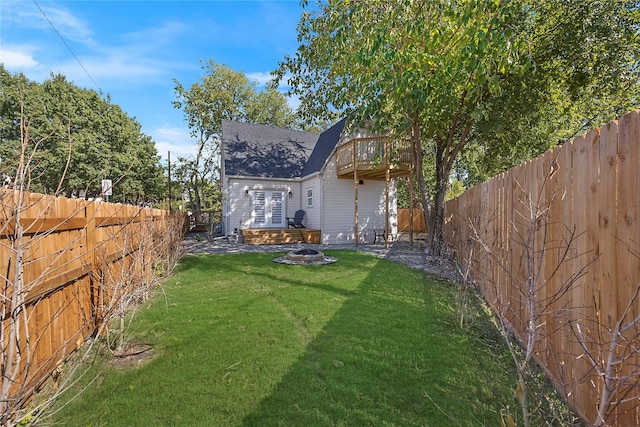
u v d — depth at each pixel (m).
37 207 2.38
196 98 21.77
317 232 13.40
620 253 1.62
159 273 5.95
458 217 7.85
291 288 5.43
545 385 2.36
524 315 3.01
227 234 14.16
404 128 6.59
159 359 2.89
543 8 7.41
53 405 2.22
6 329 2.02
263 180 14.78
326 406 2.19
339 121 16.16
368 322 3.78
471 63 5.48
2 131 18.75
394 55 5.58
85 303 3.25
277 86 10.75
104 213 3.72
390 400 2.25
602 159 1.79
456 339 3.27
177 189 22.42
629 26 6.88
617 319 1.63
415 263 8.09
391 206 14.59
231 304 4.51
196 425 2.02
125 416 2.11
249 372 2.65
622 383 1.32
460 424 1.96
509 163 11.81
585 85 7.92
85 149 20.47
